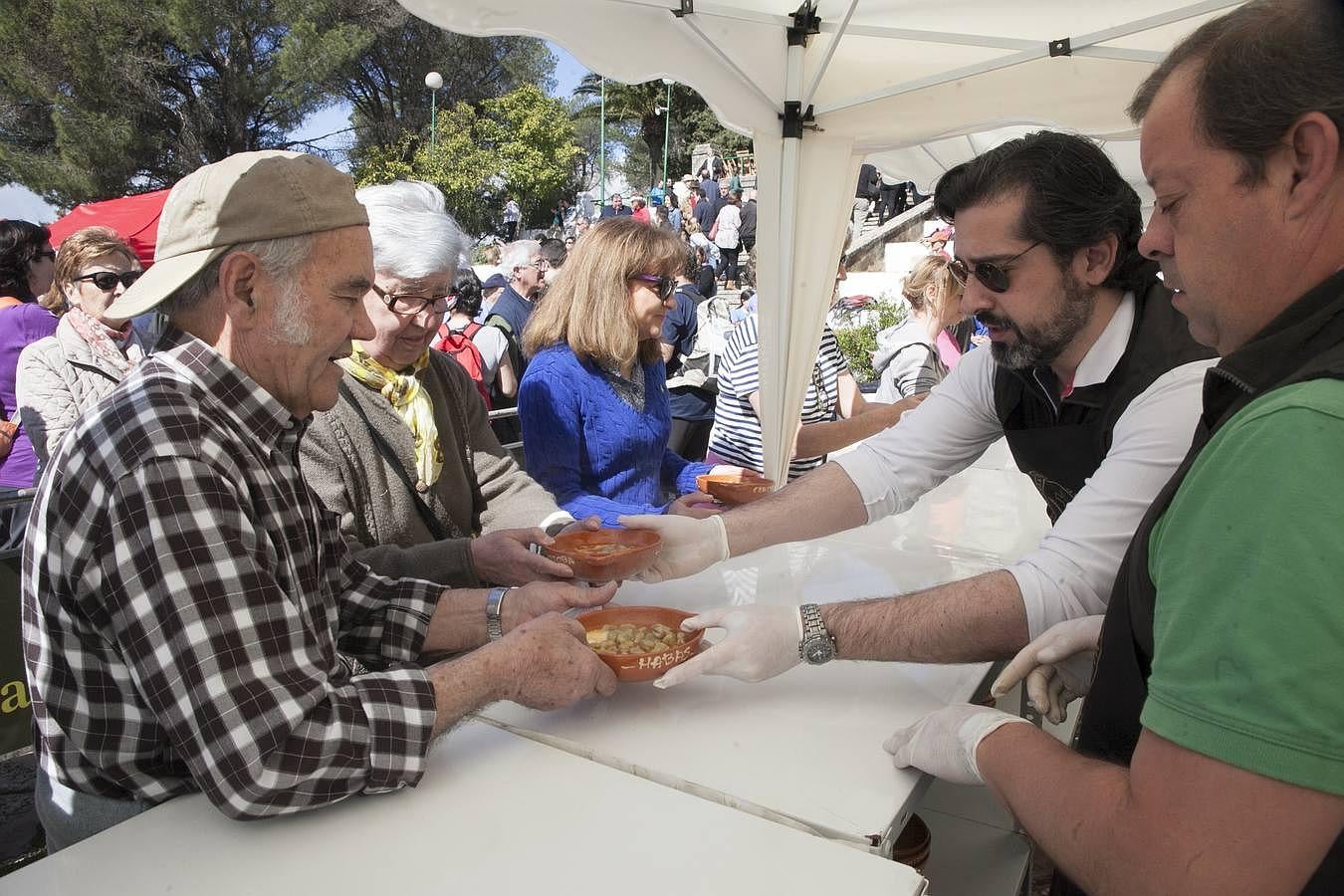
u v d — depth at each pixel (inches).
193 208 44.1
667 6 97.2
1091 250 55.1
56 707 42.1
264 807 38.9
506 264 262.4
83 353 138.6
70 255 138.6
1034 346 57.6
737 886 35.6
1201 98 29.7
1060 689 49.3
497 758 46.0
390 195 73.0
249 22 1171.3
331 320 46.1
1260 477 27.3
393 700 42.3
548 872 36.6
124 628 39.0
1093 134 122.6
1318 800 26.4
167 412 41.3
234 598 39.6
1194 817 27.8
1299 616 26.1
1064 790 34.5
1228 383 32.6
